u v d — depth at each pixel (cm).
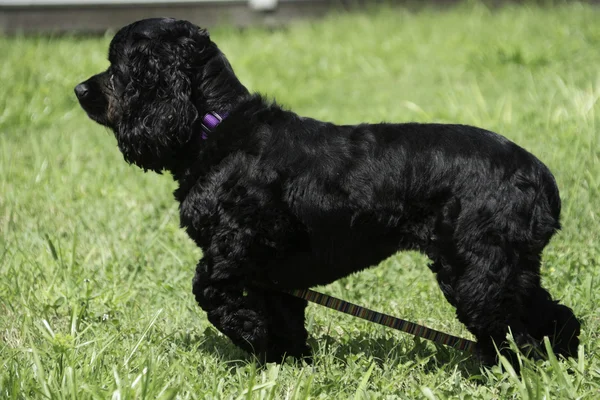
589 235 740
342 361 538
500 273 477
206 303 523
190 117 524
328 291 684
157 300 664
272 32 2023
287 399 459
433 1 2194
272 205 504
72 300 641
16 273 682
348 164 505
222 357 552
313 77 1669
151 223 845
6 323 612
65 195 935
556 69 1366
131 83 533
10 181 988
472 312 484
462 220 483
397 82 1571
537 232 490
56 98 1413
